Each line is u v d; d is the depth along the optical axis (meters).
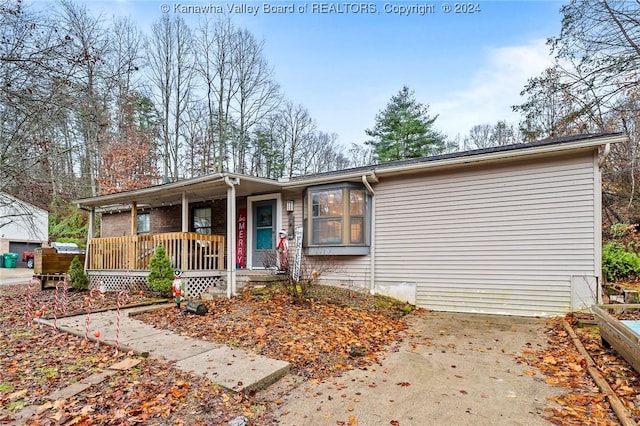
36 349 4.72
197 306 6.45
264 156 27.53
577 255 6.54
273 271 9.30
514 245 7.11
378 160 24.67
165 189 9.26
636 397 3.30
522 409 3.25
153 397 3.33
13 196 9.55
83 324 5.95
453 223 7.76
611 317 4.52
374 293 8.53
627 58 11.23
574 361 4.34
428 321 6.77
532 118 14.62
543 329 5.89
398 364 4.49
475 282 7.45
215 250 9.20
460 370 4.27
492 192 7.38
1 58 6.45
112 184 19.23
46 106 7.25
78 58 7.57
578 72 12.59
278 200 10.09
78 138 9.93
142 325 5.86
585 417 3.04
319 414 3.21
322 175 9.27
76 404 3.18
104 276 10.22
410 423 3.04
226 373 3.85
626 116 12.54
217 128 24.92
